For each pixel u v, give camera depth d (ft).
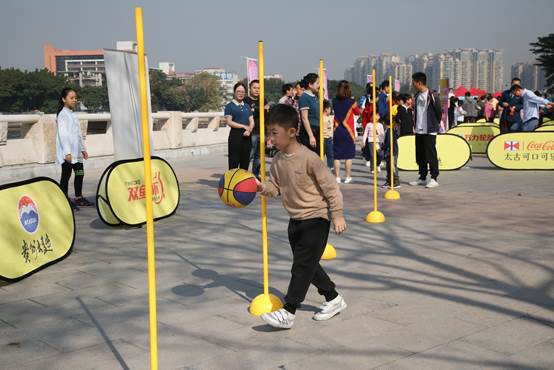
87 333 13.75
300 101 32.53
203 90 565.53
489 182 38.37
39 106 490.08
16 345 13.10
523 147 45.60
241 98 34.63
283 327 13.53
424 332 13.43
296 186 13.51
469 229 23.71
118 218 24.76
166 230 24.82
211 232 24.30
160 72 560.20
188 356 12.36
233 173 14.28
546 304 15.12
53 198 20.77
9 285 17.62
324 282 14.26
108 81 26.53
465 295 15.92
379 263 19.15
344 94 38.09
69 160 29.58
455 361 11.89
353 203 30.58
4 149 43.60
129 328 14.02
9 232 18.21
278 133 13.21
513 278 17.29
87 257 20.67
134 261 20.03
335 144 38.58
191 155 63.62
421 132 36.14
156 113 60.18
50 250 19.88
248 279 17.79
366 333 13.46
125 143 27.43
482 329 13.53
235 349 12.69
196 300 15.93
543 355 12.10
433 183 36.11
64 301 16.07
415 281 17.21
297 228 13.82
